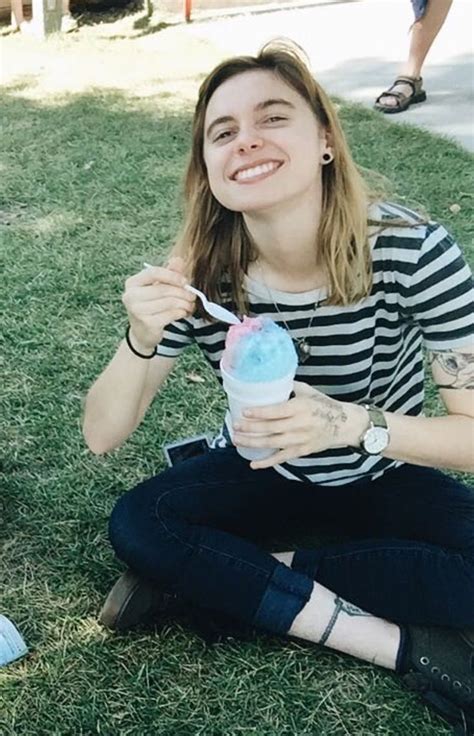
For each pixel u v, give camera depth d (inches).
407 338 78.3
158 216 162.4
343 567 80.1
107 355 123.7
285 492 85.5
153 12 311.7
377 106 214.2
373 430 71.9
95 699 77.5
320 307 74.5
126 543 80.6
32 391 116.4
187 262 76.6
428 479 84.7
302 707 76.8
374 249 72.6
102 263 146.4
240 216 74.2
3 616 83.8
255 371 66.1
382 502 84.4
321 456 80.8
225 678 79.2
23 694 77.9
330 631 78.6
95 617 85.5
